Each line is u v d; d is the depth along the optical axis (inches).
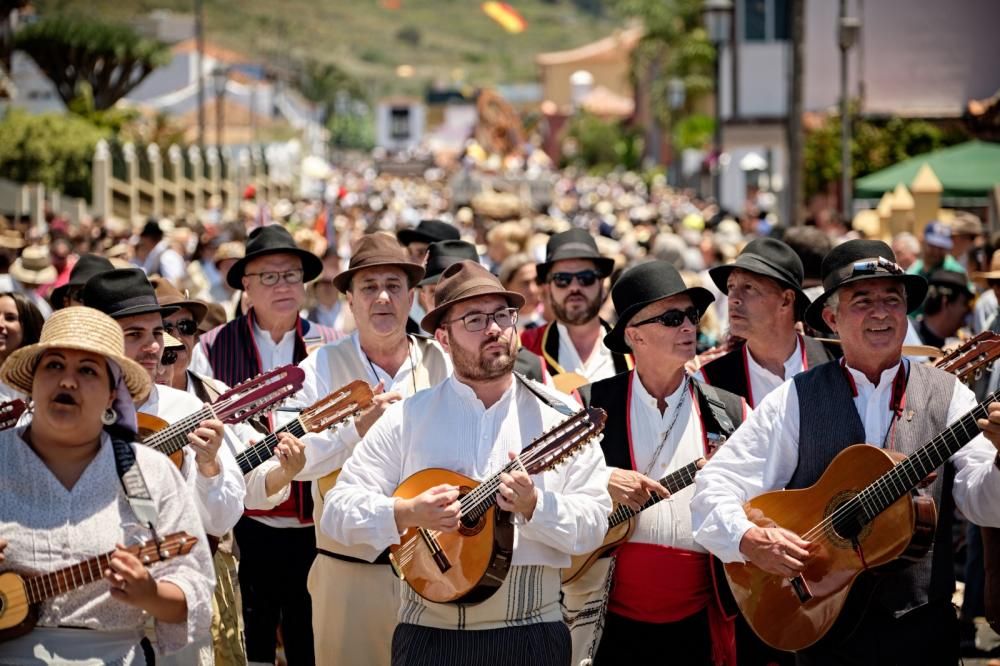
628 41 5600.4
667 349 238.1
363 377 280.4
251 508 255.4
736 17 1430.9
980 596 331.3
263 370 310.8
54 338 177.8
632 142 3875.5
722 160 1875.0
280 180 2456.9
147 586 173.3
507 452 215.9
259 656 287.6
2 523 176.9
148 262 634.2
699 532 215.0
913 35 1295.5
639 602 237.3
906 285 222.8
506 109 2164.1
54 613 177.8
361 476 217.6
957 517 387.9
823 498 212.1
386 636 258.7
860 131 1157.1
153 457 183.8
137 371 180.9
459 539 208.7
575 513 207.3
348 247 1000.2
